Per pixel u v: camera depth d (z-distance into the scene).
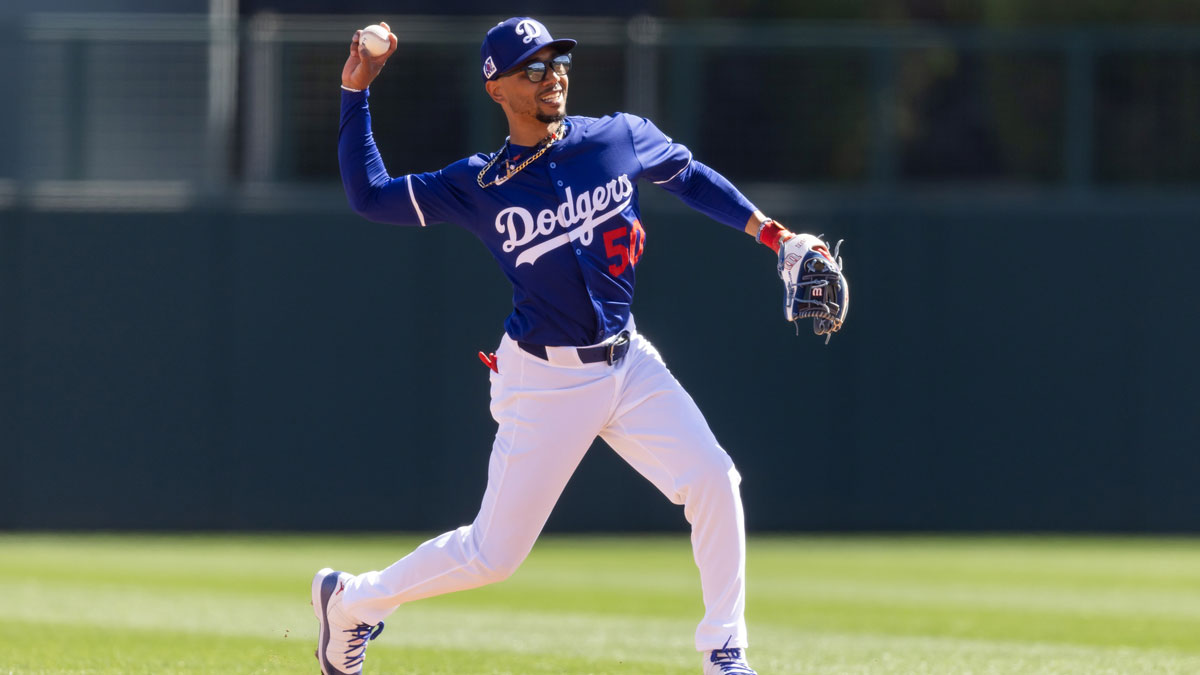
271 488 39.91
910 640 21.05
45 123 40.00
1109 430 40.16
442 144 39.91
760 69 40.72
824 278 13.41
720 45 40.56
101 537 39.44
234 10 44.94
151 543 38.22
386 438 40.00
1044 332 40.22
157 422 39.91
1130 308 40.16
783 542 39.00
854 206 40.44
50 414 39.81
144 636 20.89
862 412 40.19
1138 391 40.16
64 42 40.00
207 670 17.09
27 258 39.88
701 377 40.06
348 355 40.06
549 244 12.60
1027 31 44.31
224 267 40.03
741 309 40.19
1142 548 37.84
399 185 13.00
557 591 28.73
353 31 40.47
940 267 40.38
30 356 39.84
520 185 12.62
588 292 12.66
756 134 40.72
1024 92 40.88
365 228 40.09
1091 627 22.94
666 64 40.56
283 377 39.97
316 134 40.38
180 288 40.06
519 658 18.38
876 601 27.17
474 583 13.31
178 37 40.16
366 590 13.58
